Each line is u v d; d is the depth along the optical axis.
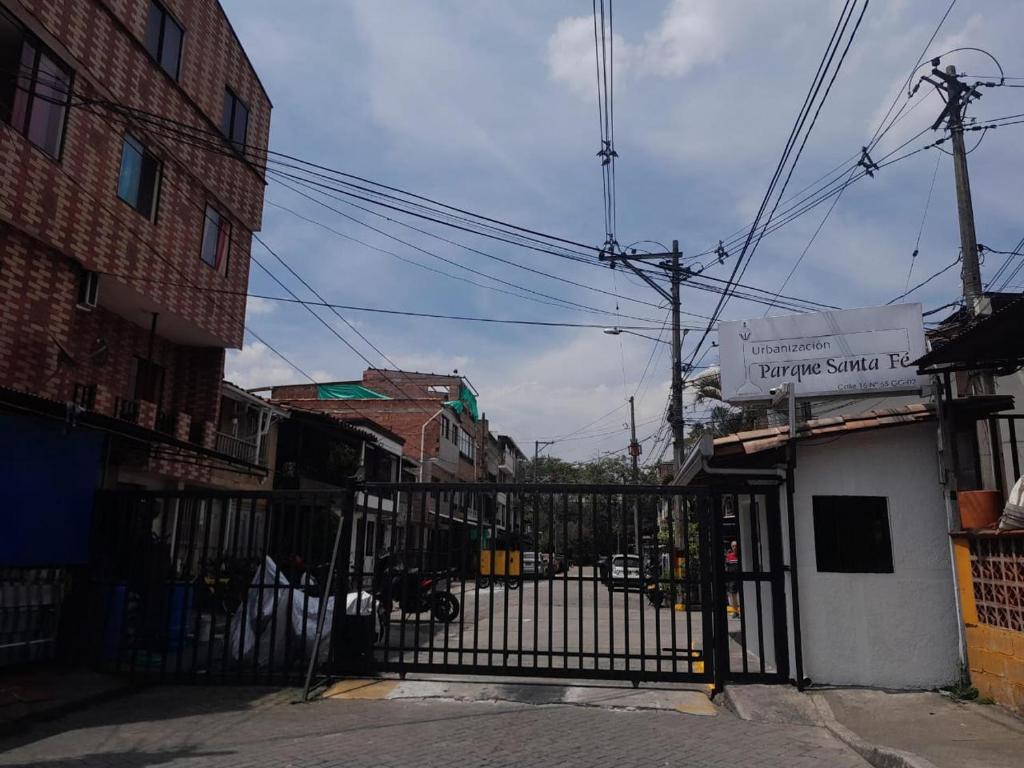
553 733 6.71
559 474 65.75
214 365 16.78
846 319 10.21
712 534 8.64
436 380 50.78
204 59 15.55
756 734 6.77
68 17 11.48
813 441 8.73
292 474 21.28
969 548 7.96
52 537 9.23
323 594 9.30
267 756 5.91
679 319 22.30
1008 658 7.21
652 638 13.16
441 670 8.77
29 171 10.77
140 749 6.17
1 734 6.71
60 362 11.42
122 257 12.85
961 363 8.53
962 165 14.07
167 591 10.30
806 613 8.46
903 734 6.46
